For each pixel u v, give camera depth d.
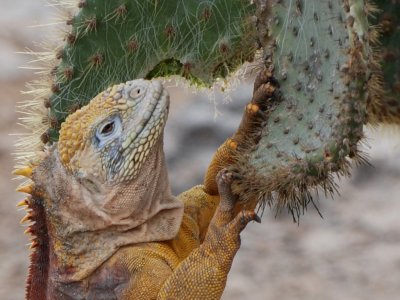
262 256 24.20
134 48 9.92
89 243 9.39
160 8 9.88
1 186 27.44
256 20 8.98
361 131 8.23
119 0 9.78
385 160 26.88
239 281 22.98
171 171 25.17
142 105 9.51
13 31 38.09
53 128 9.94
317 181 8.27
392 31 9.70
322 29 8.39
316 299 22.11
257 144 8.67
